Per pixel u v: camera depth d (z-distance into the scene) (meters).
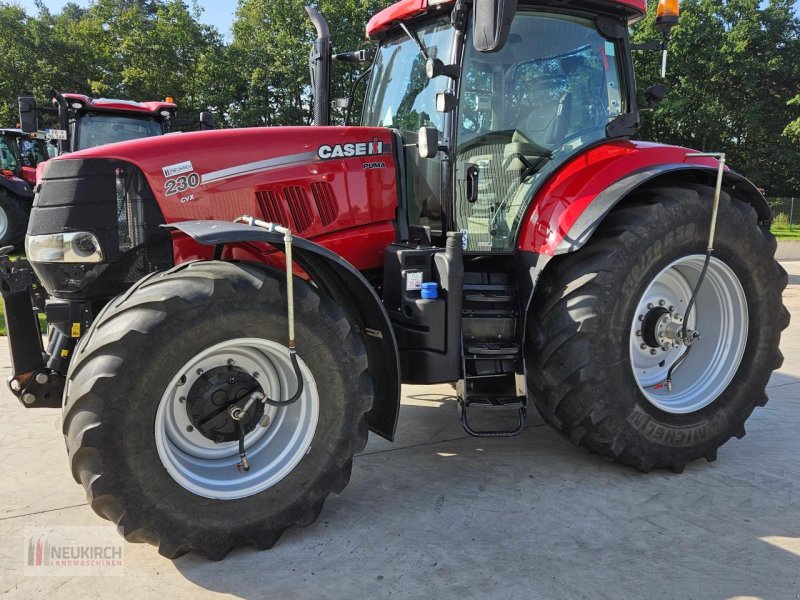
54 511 2.67
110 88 29.17
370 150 3.18
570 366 2.91
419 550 2.38
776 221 23.22
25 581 2.17
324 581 2.18
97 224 2.68
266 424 2.48
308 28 26.58
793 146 31.25
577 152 3.31
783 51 30.78
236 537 2.33
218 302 2.22
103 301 2.76
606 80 3.50
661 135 31.62
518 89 3.25
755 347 3.35
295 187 3.00
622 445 3.00
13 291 2.66
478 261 3.39
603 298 2.89
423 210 3.27
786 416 4.02
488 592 2.12
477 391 2.99
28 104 8.09
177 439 2.35
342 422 2.47
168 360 2.17
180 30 28.77
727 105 31.14
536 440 3.57
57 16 33.91
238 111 28.58
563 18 3.33
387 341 2.63
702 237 3.11
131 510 2.15
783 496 2.87
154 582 2.17
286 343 2.36
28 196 11.61
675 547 2.41
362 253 3.19
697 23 28.92
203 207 2.84
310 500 2.45
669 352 3.37
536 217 3.13
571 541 2.45
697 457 3.19
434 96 3.21
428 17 3.33
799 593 2.13
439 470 3.14
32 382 2.71
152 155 2.77
